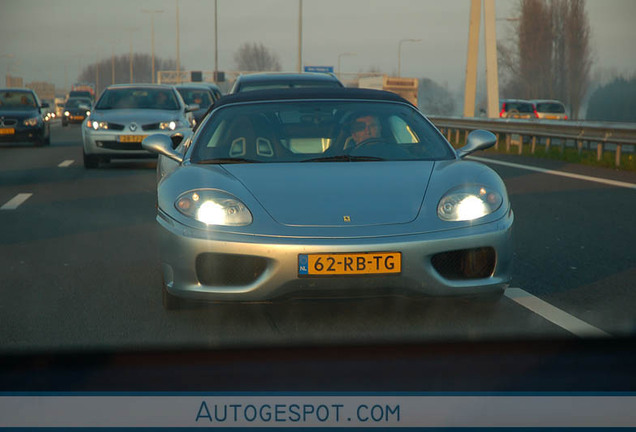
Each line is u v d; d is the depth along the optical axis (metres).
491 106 42.72
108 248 12.67
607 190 20.34
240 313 8.79
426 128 10.08
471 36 44.56
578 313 8.74
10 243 13.16
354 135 9.72
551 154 31.75
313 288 7.66
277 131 9.74
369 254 7.59
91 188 21.55
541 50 91.88
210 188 8.34
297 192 8.22
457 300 9.13
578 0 89.50
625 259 11.58
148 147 9.88
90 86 158.12
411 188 8.30
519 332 8.09
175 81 154.00
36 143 41.12
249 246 7.68
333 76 24.48
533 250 12.31
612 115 87.88
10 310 8.97
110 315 8.75
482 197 8.20
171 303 8.74
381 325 8.34
